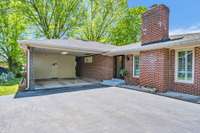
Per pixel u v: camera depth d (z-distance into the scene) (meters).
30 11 25.38
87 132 4.43
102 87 12.24
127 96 8.96
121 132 4.41
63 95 9.34
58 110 6.42
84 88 11.86
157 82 10.42
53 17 26.44
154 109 6.46
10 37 25.59
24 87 11.70
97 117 5.57
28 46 11.73
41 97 8.83
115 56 16.72
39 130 4.59
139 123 5.01
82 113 6.03
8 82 16.81
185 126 4.77
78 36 28.67
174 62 10.16
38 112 6.18
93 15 29.05
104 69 16.52
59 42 13.97
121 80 15.16
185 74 9.56
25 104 7.35
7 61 26.56
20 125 4.96
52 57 19.27
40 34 26.44
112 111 6.24
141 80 11.82
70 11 27.16
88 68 19.28
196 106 6.84
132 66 13.75
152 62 10.87
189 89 9.28
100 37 29.77
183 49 9.66
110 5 29.27
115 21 29.92
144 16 12.36
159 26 10.95
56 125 4.93
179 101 7.75
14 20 25.27
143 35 12.41
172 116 5.62
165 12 10.91
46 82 15.29
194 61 9.05
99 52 15.08
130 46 14.38
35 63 18.22
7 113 6.08
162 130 4.50
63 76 19.97
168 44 9.22
